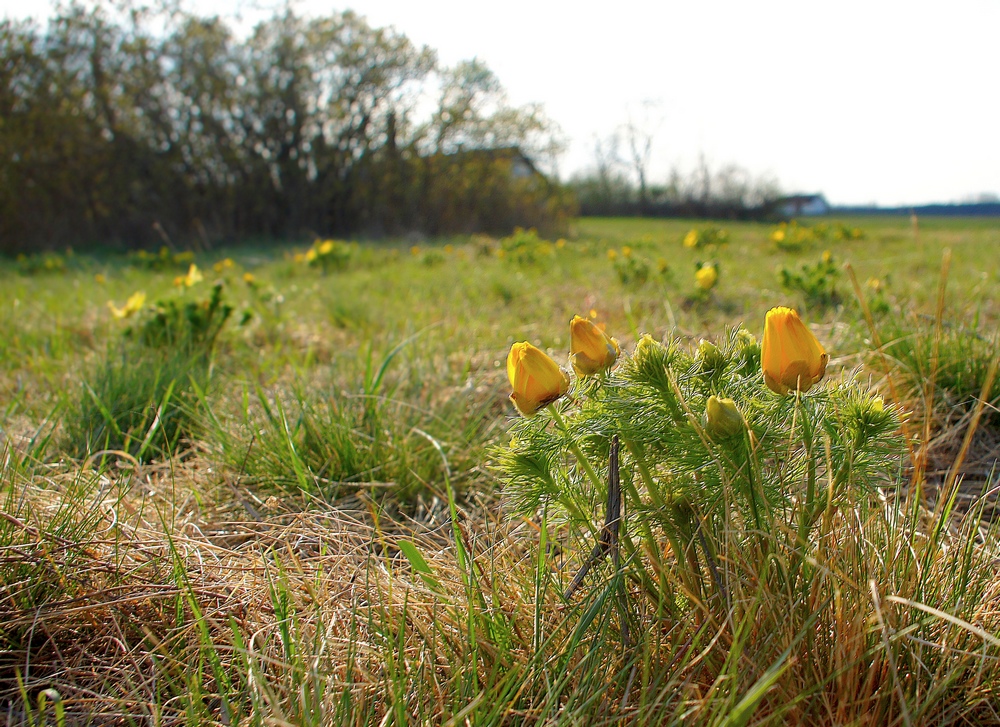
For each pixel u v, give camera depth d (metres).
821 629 0.40
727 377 0.43
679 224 9.41
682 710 0.37
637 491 0.45
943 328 0.83
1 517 0.48
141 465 0.67
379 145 5.86
